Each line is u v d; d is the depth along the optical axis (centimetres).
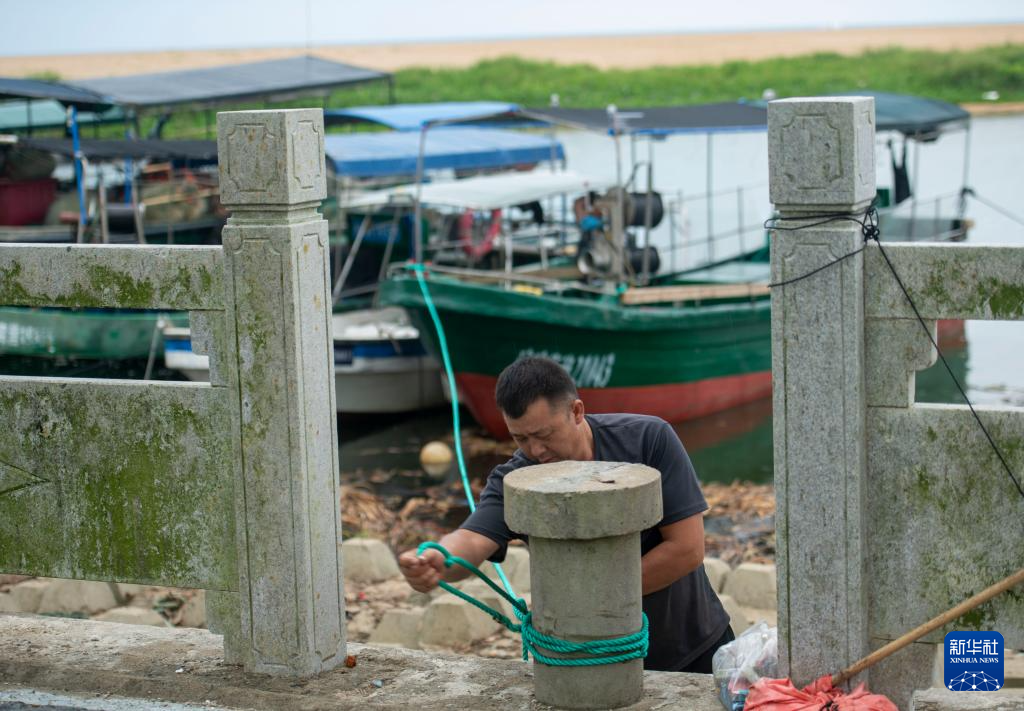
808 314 422
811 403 426
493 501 472
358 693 477
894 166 1939
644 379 1570
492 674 491
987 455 417
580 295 1652
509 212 1808
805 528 434
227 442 486
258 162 461
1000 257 406
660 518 435
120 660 518
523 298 1453
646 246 1541
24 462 515
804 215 420
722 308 1606
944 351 1917
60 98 1727
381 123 1767
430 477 1374
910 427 425
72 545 516
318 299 480
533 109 1589
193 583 502
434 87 6675
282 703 471
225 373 479
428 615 787
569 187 1688
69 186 1802
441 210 1791
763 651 455
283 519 478
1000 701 450
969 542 424
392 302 1480
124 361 1602
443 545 454
